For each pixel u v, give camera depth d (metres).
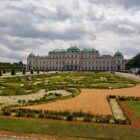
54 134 26.28
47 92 59.84
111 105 43.41
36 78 105.75
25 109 36.62
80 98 50.78
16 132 26.70
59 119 31.86
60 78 109.31
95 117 33.25
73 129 27.80
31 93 57.19
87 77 123.50
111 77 129.00
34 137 25.41
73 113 34.25
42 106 40.78
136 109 39.50
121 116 35.06
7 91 57.38
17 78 95.50
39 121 30.39
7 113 33.53
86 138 25.55
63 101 46.31
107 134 26.47
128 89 72.06
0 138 25.11
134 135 26.33
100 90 67.38
